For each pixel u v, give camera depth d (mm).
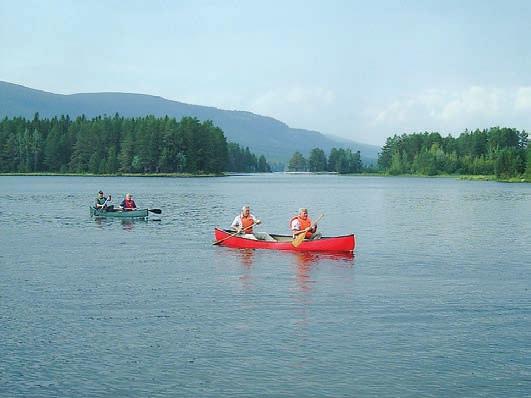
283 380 12719
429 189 112500
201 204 63688
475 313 17672
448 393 12156
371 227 42156
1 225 40500
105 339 15086
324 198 79500
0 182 126375
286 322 16609
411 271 24281
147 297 19359
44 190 90812
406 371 13188
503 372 13156
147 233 36406
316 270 24344
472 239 34875
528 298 19562
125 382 12594
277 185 130875
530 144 167500
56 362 13586
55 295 19531
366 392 12188
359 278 22734
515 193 94688
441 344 14859
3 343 14734
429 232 38719
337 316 17234
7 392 12086
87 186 107000
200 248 30125
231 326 16203
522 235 36938
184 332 15664
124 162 173000
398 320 16875
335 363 13609
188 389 12305
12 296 19344
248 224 31297
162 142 174250
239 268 24641
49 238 33812
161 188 101562
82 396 11961
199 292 20125
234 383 12570
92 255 27812
